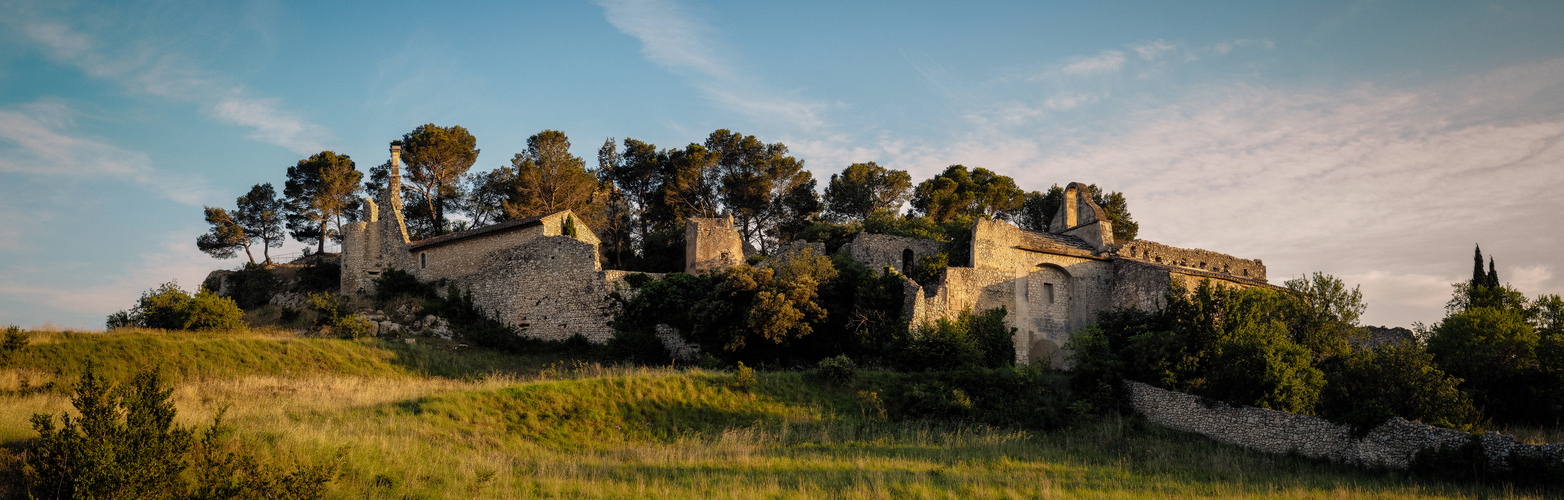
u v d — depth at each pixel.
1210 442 33.19
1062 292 48.88
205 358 36.69
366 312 48.84
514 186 65.69
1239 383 33.78
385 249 56.56
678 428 31.38
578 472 23.98
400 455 23.11
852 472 25.69
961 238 50.16
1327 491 25.97
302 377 36.47
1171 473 28.58
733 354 41.38
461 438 27.19
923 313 40.75
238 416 25.62
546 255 48.03
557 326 46.72
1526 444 26.58
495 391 31.22
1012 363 43.31
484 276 49.91
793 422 32.56
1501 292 45.38
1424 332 42.06
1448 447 27.84
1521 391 36.75
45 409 23.41
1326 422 30.78
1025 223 74.62
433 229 68.94
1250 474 28.73
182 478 18.42
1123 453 31.25
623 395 32.59
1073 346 40.53
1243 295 38.56
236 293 59.78
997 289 44.34
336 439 23.41
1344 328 39.16
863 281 42.78
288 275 61.88
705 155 68.44
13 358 32.47
